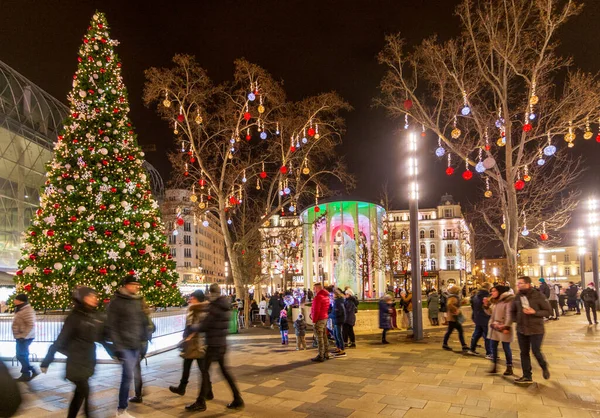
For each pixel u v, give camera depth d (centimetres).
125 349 606
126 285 628
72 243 1280
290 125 2364
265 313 2245
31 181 3288
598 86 1505
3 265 2931
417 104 1748
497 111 1764
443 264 7894
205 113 2231
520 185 1484
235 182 2547
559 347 1194
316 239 3019
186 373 733
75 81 1427
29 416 626
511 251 1722
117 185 1376
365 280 2981
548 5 1497
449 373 879
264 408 657
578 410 628
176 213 2400
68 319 534
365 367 953
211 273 10194
